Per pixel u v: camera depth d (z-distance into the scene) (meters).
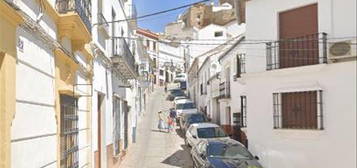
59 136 7.48
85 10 9.41
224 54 25.88
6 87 4.93
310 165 12.12
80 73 10.04
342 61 11.20
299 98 12.53
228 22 54.69
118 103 18.47
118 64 16.30
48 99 6.90
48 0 7.04
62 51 7.50
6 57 4.95
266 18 13.62
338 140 11.34
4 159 4.87
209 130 21.67
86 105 10.93
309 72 12.08
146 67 45.47
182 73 64.31
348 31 11.25
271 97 13.38
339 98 11.33
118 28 18.06
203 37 51.91
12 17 5.04
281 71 12.73
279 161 13.10
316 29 12.21
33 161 6.04
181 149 23.12
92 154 11.55
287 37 13.00
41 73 6.49
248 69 14.23
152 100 49.59
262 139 13.73
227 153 14.72
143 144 25.14
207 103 35.31
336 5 11.55
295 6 12.72
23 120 5.62
